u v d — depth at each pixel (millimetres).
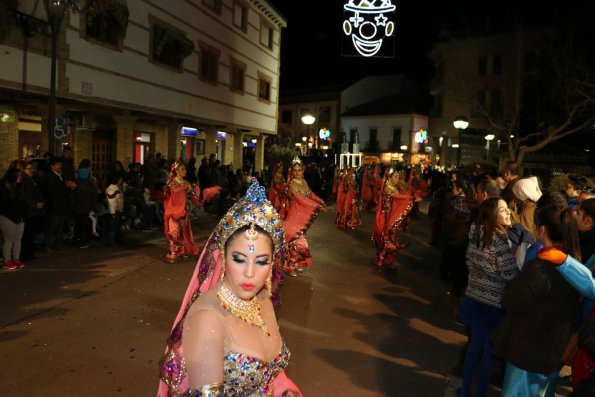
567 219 3746
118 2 15477
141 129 19953
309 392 4594
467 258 4527
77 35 14031
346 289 8203
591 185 7250
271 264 2203
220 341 2047
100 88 15156
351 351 5590
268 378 2189
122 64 16141
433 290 8375
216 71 23062
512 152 24781
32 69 12586
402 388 4758
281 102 58125
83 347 5371
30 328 5859
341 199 15039
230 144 26797
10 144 13836
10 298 6938
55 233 10078
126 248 10688
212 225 14539
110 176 11156
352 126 51656
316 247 11945
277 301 2744
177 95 19781
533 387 3592
